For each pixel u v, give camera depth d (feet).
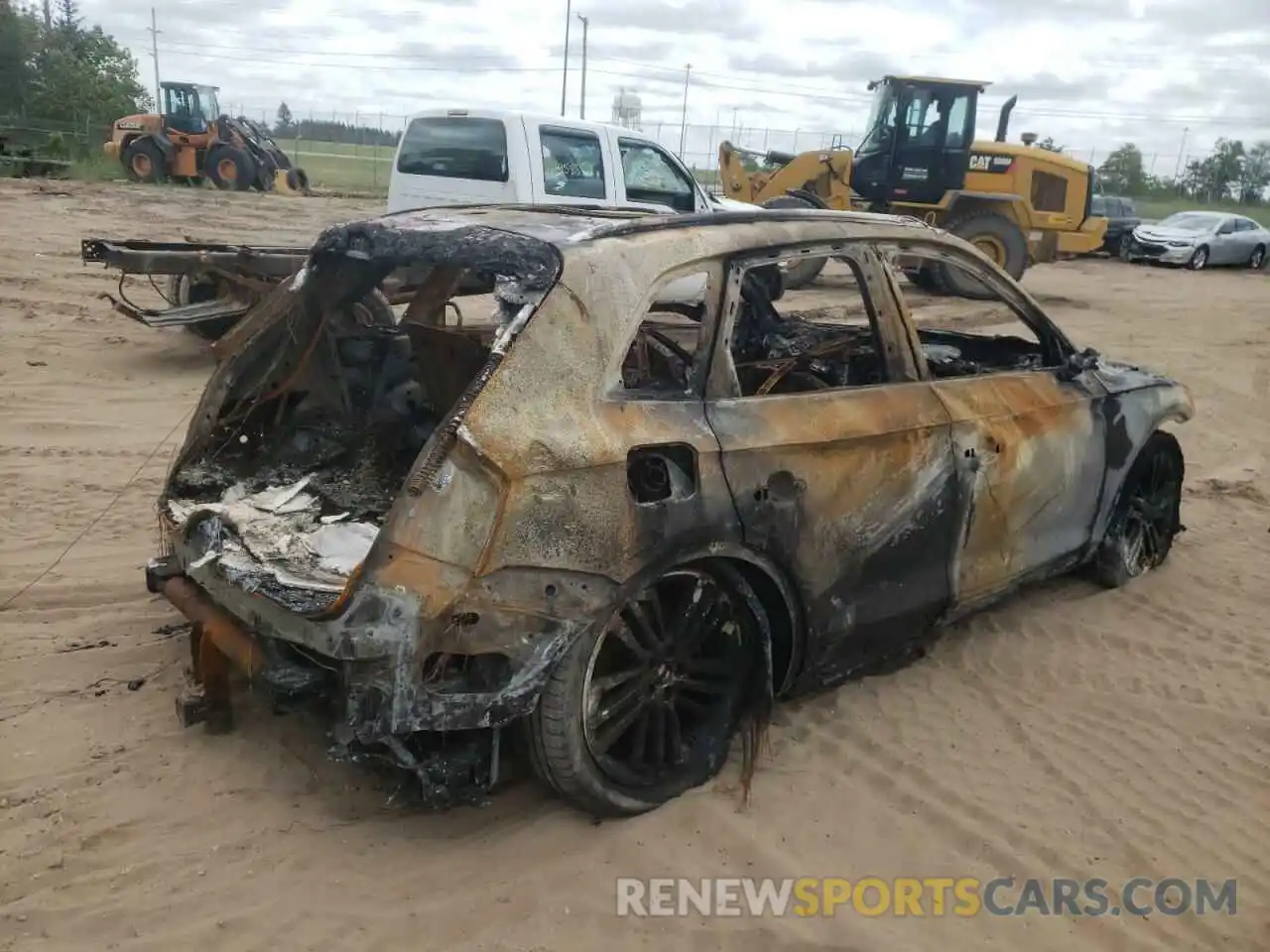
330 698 10.78
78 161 102.22
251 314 13.83
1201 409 32.14
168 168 91.66
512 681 9.89
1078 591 18.01
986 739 13.34
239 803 11.28
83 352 30.63
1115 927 10.29
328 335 14.16
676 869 10.55
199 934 9.48
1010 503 14.55
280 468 14.35
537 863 10.51
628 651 11.05
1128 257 85.97
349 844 10.74
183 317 28.32
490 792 11.18
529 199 36.17
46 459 21.75
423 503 9.65
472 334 14.02
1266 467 26.50
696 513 10.82
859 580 12.63
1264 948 10.14
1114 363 18.04
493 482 9.69
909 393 13.29
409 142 38.73
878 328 13.41
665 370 13.48
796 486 11.69
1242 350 42.68
